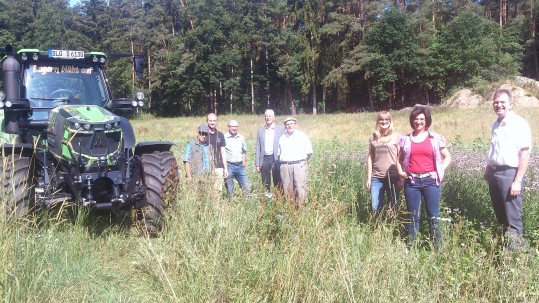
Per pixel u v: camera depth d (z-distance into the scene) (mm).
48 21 70188
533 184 6645
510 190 5133
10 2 70000
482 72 50875
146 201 5961
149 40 68188
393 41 53000
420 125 5418
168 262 4680
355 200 6324
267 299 4078
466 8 55531
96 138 5746
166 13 72125
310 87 60406
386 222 5406
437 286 3982
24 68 6770
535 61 57219
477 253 4477
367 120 32906
